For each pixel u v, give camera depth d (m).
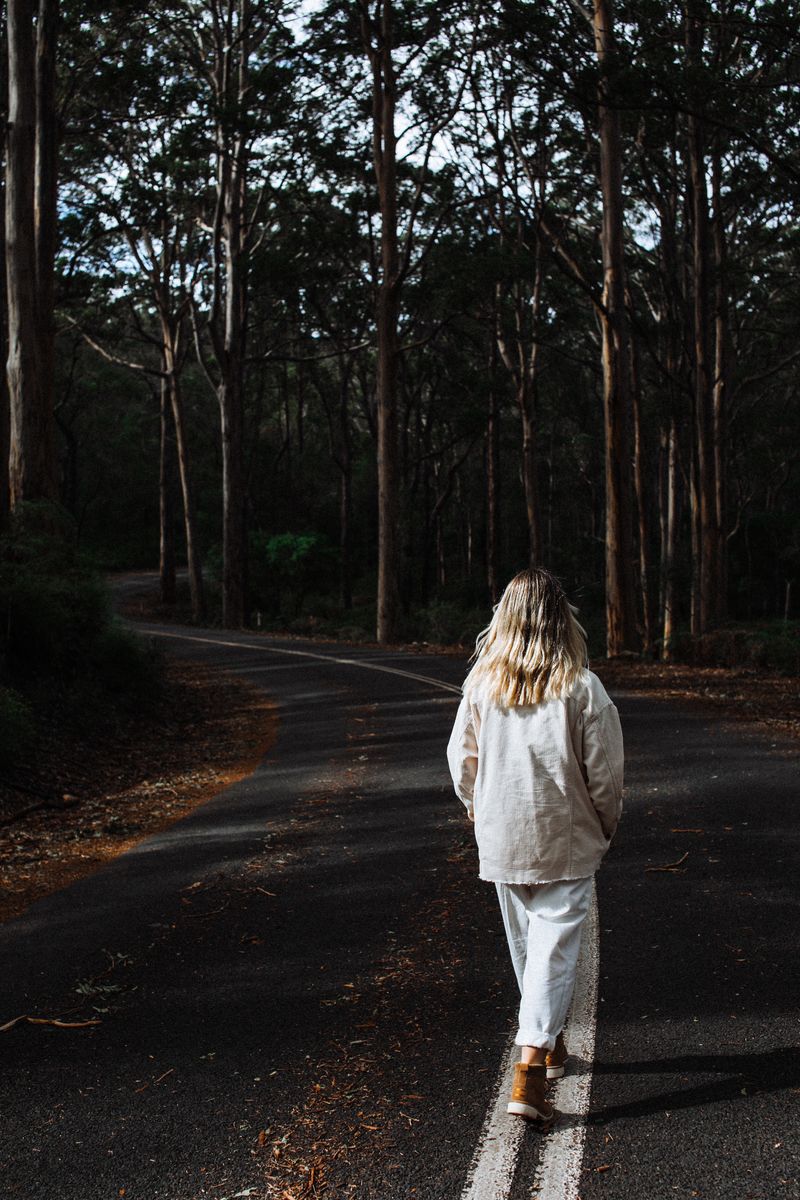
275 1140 3.25
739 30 18.86
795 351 39.00
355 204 33.00
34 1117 3.47
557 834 3.30
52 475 16.52
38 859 7.64
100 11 23.89
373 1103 3.46
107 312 40.31
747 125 19.03
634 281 35.94
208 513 65.25
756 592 61.66
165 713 15.42
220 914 5.74
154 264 41.31
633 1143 3.12
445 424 54.75
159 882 6.54
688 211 29.95
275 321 43.72
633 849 6.60
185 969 4.89
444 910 5.54
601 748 3.27
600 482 61.81
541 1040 3.19
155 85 25.38
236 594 38.50
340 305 39.34
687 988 4.30
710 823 7.18
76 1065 3.87
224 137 32.06
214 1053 3.91
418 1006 4.26
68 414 63.34
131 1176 3.08
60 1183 3.05
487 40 24.31
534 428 37.41
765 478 56.97
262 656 24.73
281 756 11.63
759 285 34.62
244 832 7.83
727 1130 3.16
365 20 27.39
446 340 45.06
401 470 52.38
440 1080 3.59
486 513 54.28
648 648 30.89
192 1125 3.37
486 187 31.50
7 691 11.38
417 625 37.34
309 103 30.02
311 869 6.58
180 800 9.77
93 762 11.66
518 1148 3.13
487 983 4.46
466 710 3.47
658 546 57.41
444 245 29.86
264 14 31.14
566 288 35.91
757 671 18.25
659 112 23.34
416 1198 2.91
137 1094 3.61
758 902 5.39
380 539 30.08
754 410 45.59
